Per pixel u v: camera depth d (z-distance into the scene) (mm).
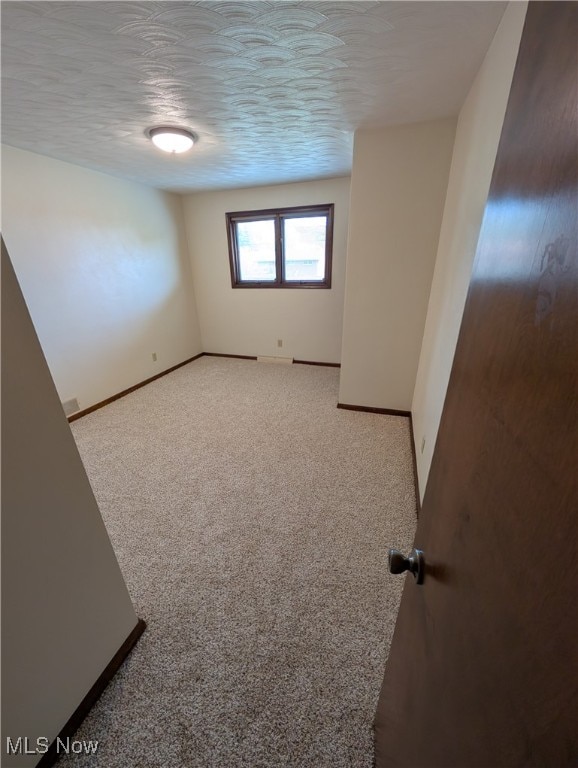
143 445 2527
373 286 2627
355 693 1049
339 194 3498
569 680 243
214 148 2424
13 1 969
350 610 1308
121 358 3430
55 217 2643
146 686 1074
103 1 976
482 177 1272
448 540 546
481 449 462
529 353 353
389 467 2217
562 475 277
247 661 1141
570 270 285
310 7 1032
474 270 583
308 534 1679
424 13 1077
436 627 547
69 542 901
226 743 945
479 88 1427
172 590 1396
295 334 4316
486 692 365
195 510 1854
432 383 1955
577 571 248
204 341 4840
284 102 1714
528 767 276
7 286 689
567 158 303
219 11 1033
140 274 3576
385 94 1664
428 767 501
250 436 2643
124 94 1587
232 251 4160
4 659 746
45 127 1971
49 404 811
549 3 377
